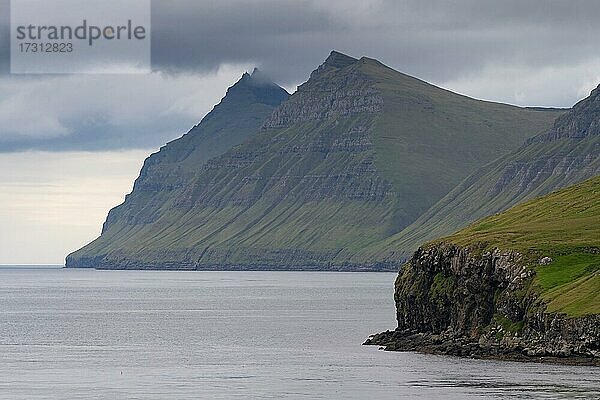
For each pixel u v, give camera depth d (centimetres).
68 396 18938
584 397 17125
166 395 18888
